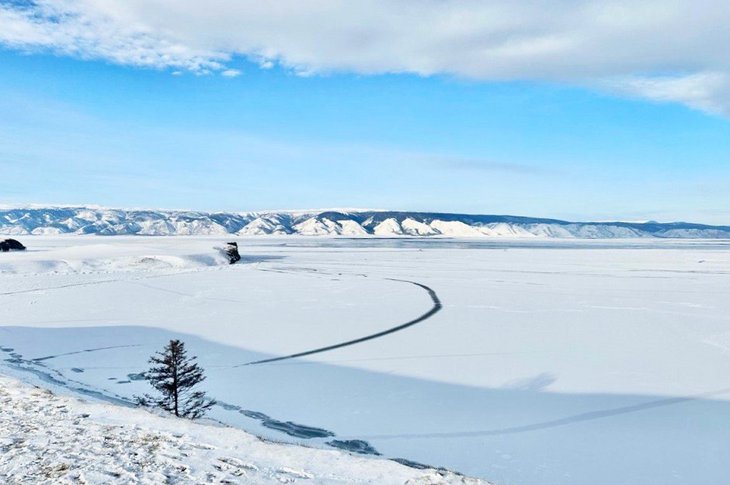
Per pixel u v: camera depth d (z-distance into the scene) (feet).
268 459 28.35
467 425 50.52
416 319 103.30
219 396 58.59
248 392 60.03
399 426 50.26
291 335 89.04
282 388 61.57
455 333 90.53
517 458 43.24
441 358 74.49
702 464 42.04
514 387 61.82
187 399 56.34
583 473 40.52
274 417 52.49
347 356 75.61
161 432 31.78
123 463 25.62
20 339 85.40
